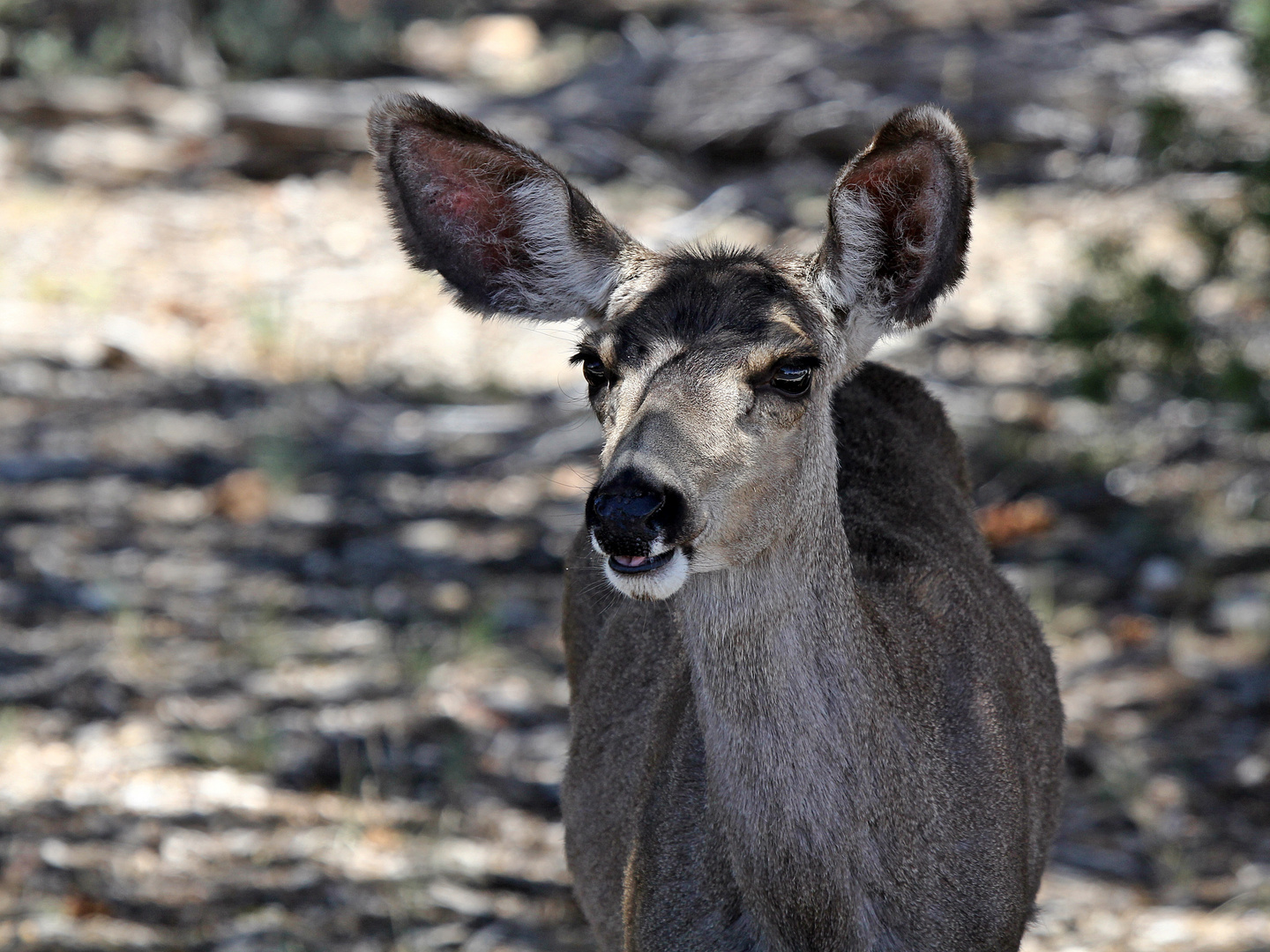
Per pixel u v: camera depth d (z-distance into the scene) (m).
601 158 23.06
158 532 14.08
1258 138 15.27
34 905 8.97
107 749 10.68
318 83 28.23
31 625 12.37
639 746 6.77
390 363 18.06
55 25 29.22
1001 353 16.67
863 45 23.77
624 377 5.77
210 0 29.36
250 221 22.75
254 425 16.38
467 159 6.44
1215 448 14.41
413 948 8.64
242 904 9.03
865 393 7.86
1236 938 8.39
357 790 10.28
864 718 5.80
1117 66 22.66
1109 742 10.41
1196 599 12.11
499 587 13.03
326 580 13.20
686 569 5.50
